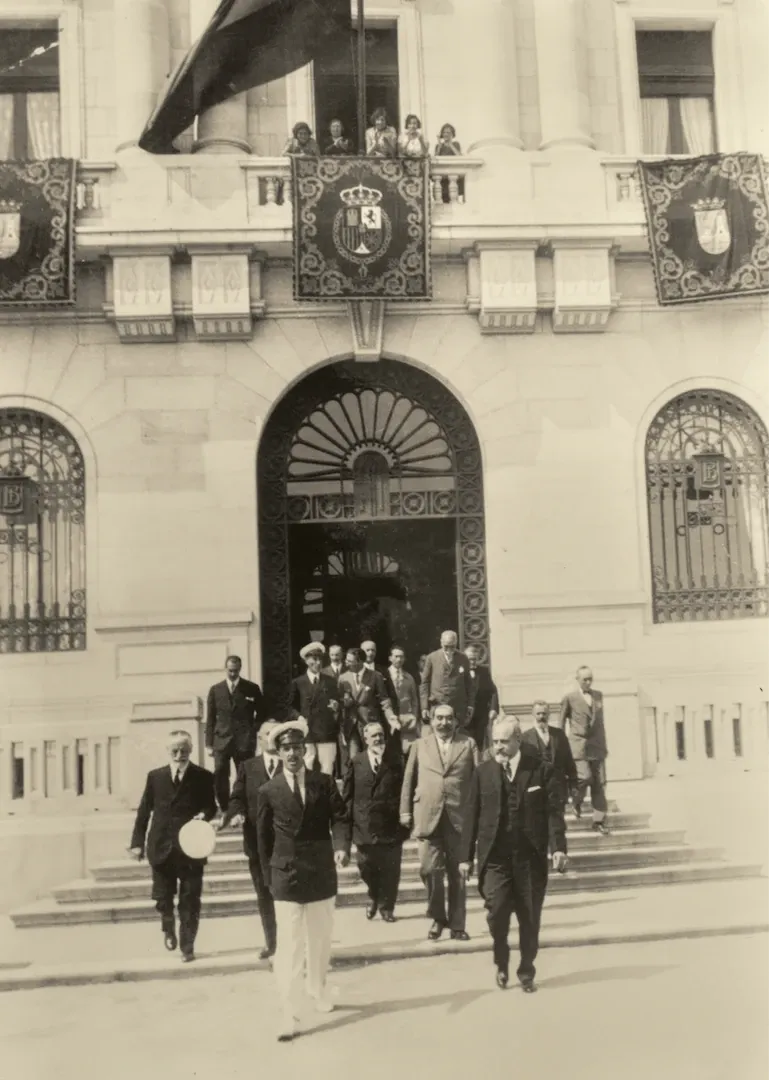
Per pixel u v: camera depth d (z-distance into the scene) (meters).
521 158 14.84
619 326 15.20
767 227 14.62
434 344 15.06
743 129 15.89
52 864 12.90
